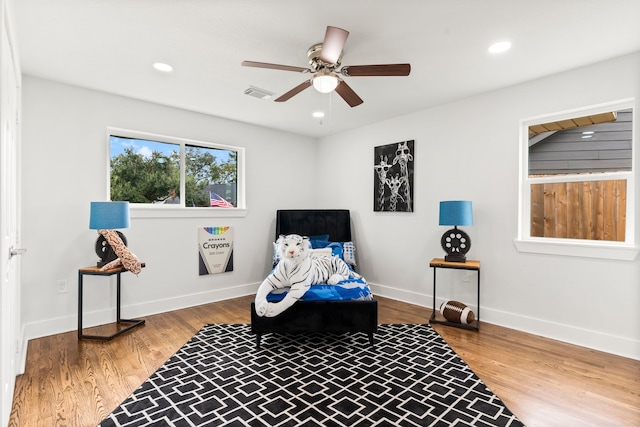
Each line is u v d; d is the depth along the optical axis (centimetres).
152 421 182
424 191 395
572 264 287
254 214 459
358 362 251
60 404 197
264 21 209
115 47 242
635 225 259
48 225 302
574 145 296
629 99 257
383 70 221
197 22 210
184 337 301
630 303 260
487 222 339
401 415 188
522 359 256
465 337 300
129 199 360
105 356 260
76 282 315
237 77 296
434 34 224
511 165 322
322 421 182
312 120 434
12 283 201
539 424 180
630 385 219
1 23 134
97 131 328
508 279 326
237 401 201
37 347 275
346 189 489
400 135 418
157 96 343
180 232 389
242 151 448
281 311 273
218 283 423
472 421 183
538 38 230
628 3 190
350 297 289
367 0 187
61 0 187
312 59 240
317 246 429
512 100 320
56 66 273
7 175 172
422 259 399
